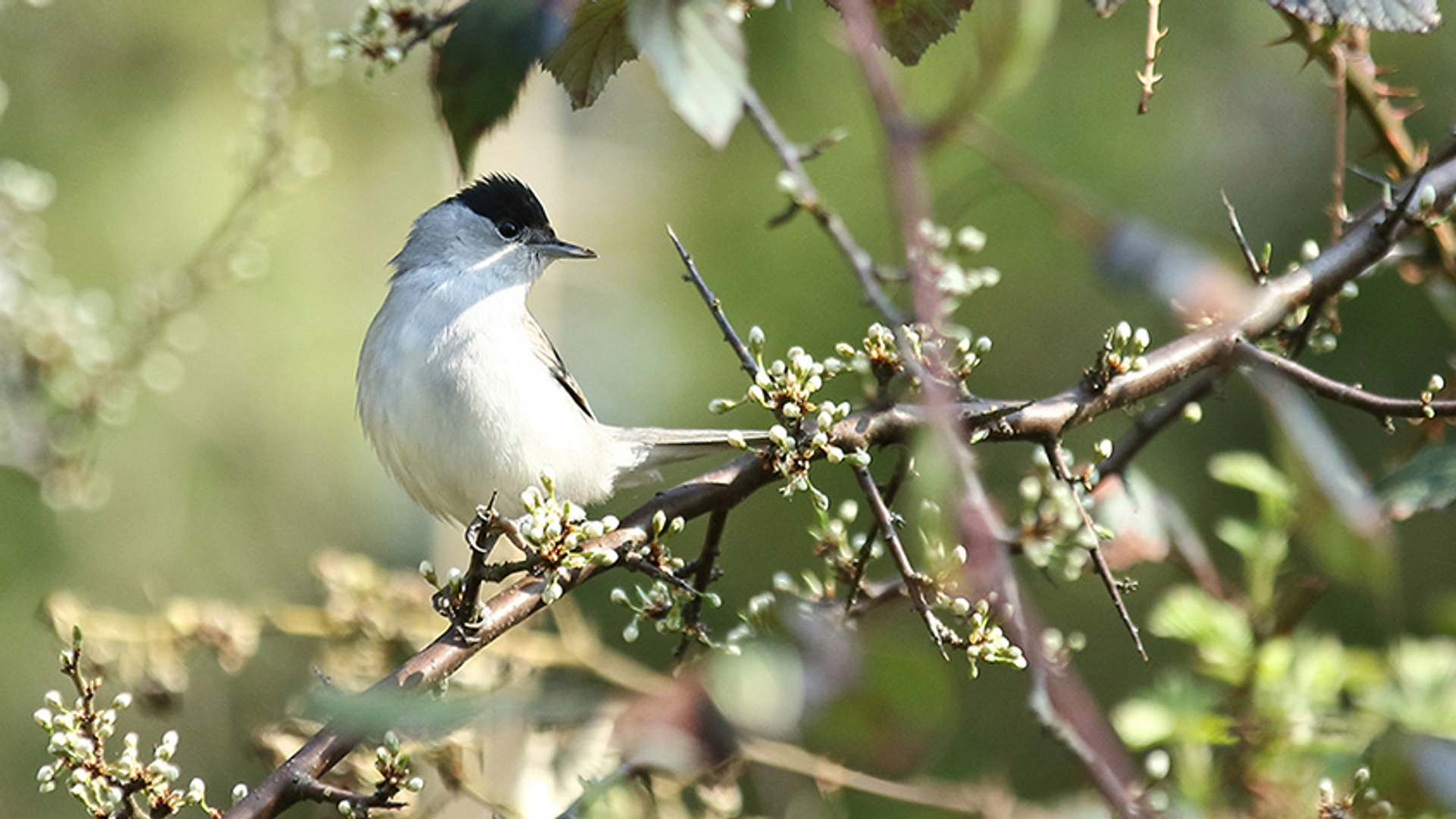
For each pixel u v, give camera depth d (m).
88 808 5.11
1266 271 6.06
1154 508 6.67
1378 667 6.50
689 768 3.35
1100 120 14.54
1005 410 5.55
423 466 9.62
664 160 17.30
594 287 16.91
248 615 9.69
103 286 17.12
